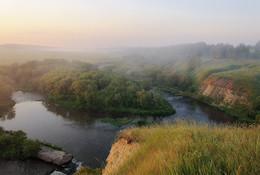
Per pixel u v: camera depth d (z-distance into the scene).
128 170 4.42
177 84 94.38
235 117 51.59
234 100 62.94
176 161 3.54
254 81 65.69
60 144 32.19
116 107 56.34
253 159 3.53
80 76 73.75
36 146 27.19
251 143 4.20
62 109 54.50
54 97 63.19
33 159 26.55
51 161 25.98
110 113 52.06
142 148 5.66
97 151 29.84
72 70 90.25
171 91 85.62
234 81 70.06
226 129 6.15
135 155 5.35
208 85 79.56
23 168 24.66
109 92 61.44
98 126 41.31
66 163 26.19
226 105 63.09
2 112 50.09
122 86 64.56
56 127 40.25
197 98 72.62
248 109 56.81
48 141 33.31
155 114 51.75
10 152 26.42
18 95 69.88
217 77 79.50
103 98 58.47
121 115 50.53
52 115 48.69
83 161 26.97
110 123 43.38
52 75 78.25
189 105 62.62
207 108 59.97
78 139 34.31
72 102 59.56
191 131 5.38
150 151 5.03
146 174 3.47
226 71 87.94
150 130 8.09
